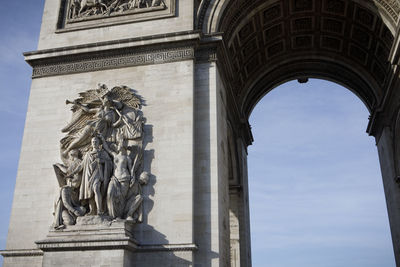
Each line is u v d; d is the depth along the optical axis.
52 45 38.50
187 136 32.34
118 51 36.53
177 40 35.16
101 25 38.09
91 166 31.38
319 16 46.78
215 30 36.56
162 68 35.09
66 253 28.89
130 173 31.47
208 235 30.27
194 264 29.56
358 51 49.69
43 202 33.06
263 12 44.12
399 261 44.97
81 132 33.66
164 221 30.25
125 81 35.44
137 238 30.12
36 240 32.03
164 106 33.75
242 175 49.81
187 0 37.28
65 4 40.47
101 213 30.33
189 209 30.20
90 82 36.25
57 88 36.72
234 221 48.34
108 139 33.16
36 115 36.09
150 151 32.50
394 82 42.25
